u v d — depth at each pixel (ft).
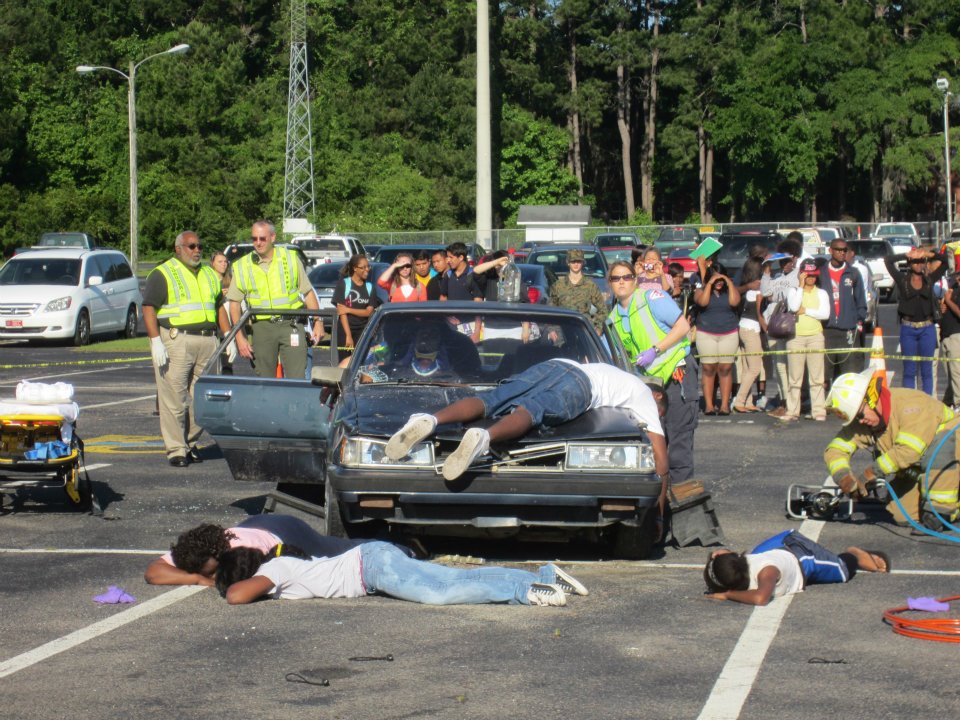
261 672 20.20
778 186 278.67
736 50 274.36
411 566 24.76
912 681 19.65
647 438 26.91
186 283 41.42
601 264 102.58
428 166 276.21
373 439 26.45
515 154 286.05
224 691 19.27
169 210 248.52
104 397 62.95
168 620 23.29
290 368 41.04
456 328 31.40
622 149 332.60
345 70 301.84
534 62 303.48
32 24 282.15
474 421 26.91
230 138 271.28
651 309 34.58
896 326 105.09
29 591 25.52
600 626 22.85
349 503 26.32
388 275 51.39
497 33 294.05
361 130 284.41
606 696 18.99
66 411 33.12
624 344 35.12
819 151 266.98
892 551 28.99
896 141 260.01
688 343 34.35
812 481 38.81
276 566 24.68
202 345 41.68
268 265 41.04
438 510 26.55
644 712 18.29
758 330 55.88
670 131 293.84
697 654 21.12
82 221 238.48
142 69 266.77
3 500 33.76
